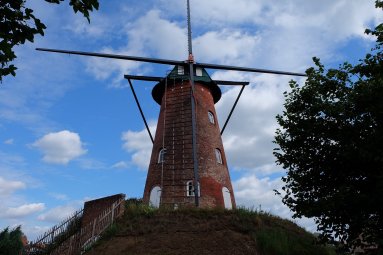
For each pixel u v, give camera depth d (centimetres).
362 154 1065
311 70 1345
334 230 1187
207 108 2736
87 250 1602
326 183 1248
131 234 1644
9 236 2394
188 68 2828
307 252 1543
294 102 1326
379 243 1002
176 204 2109
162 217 1777
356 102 1173
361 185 1163
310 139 1266
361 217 1088
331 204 1091
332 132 1224
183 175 2331
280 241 1545
